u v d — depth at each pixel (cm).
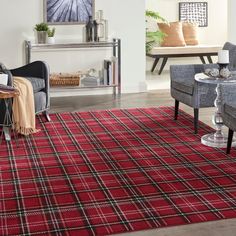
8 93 457
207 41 1004
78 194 360
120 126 542
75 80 675
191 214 326
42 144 480
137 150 458
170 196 355
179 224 314
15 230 307
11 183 382
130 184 378
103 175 397
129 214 327
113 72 690
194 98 502
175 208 335
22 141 489
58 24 696
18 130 498
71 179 389
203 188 368
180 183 378
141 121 562
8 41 684
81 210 334
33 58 696
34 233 303
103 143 481
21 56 691
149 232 304
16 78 515
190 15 983
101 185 376
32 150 462
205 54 929
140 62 738
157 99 686
